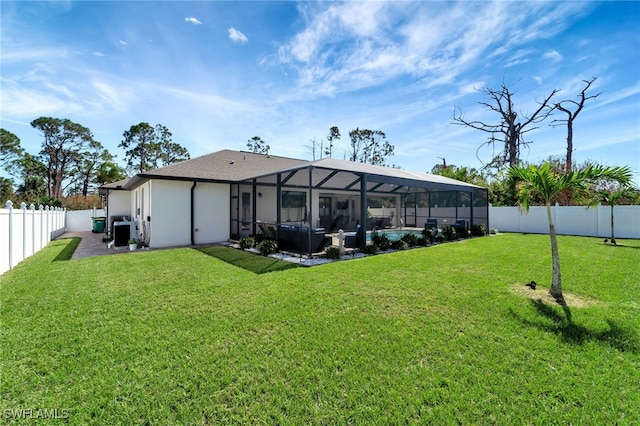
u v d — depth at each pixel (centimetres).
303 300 489
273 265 768
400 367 296
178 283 594
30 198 2569
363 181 977
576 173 500
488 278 622
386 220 1917
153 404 245
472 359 310
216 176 1254
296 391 261
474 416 231
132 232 1153
